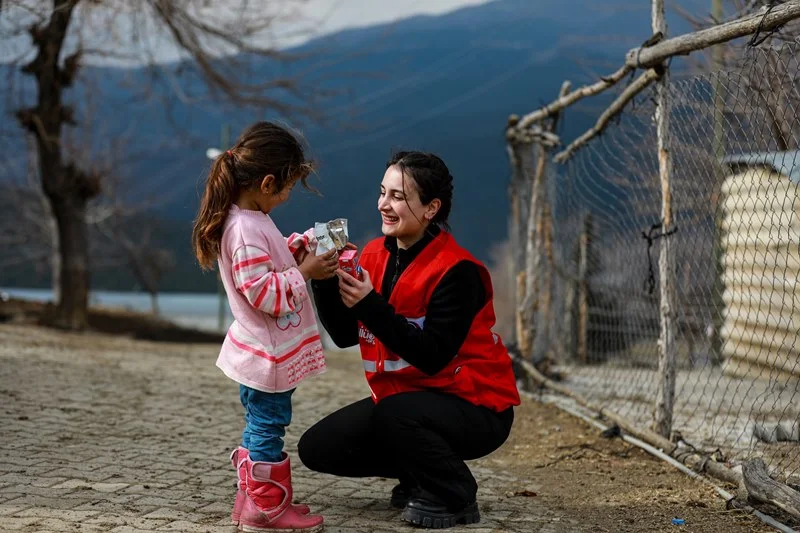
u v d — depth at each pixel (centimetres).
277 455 360
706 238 609
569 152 754
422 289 373
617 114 619
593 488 464
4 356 854
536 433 615
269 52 1739
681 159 553
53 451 497
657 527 393
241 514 365
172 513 388
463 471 381
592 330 924
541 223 833
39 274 3102
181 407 652
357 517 396
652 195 587
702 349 870
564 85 746
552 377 823
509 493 451
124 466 470
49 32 1525
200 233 355
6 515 376
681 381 834
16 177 2455
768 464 485
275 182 352
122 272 6291
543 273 848
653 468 509
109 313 2222
